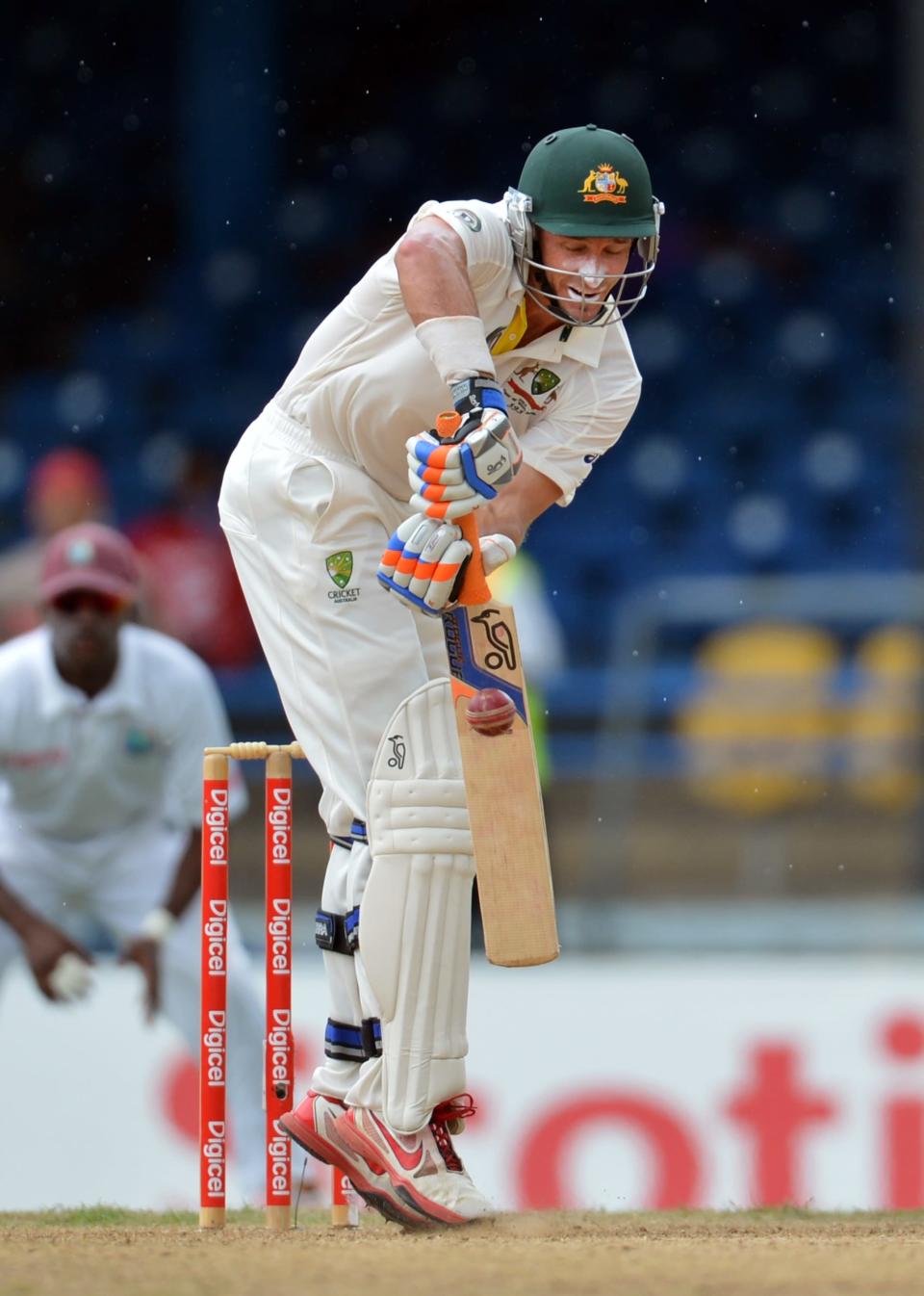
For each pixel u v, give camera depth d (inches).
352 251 2031.3
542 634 1170.6
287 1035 463.8
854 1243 408.5
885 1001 917.8
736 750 1104.2
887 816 1096.8
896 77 2098.9
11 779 776.9
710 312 1918.1
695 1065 926.4
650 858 1093.8
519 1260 364.2
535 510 450.3
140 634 776.9
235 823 1207.6
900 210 2016.5
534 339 438.0
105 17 2178.9
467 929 428.1
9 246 2089.1
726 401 1860.2
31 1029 938.7
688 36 2150.6
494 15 2169.0
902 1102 908.6
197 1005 764.0
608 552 1727.4
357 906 437.7
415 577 401.7
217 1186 461.4
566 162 411.2
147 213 2095.2
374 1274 346.9
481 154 2112.5
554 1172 924.0
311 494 431.5
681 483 1790.1
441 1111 436.1
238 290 2009.1
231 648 1547.7
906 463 1724.9
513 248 418.0
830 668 1262.3
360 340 426.6
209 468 1685.5
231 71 2073.1
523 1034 939.3
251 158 2075.5
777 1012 926.4
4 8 2190.0
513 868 411.5
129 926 799.1
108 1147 928.9
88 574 749.9
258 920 1082.1
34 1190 927.7
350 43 2150.6
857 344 1902.1
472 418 395.5
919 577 1470.2
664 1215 554.6
